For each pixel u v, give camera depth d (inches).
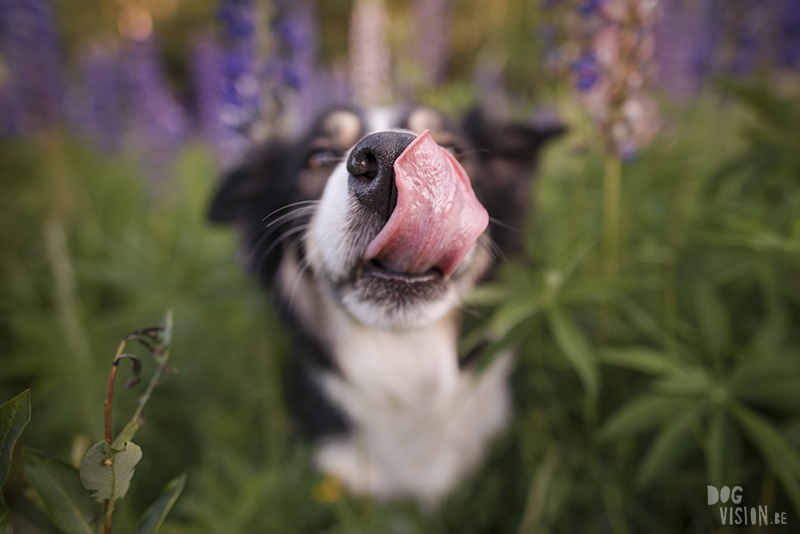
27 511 15.0
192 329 16.5
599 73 12.2
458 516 14.6
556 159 20.7
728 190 15.7
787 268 13.8
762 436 10.6
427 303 12.0
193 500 12.7
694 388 10.9
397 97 24.0
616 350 12.2
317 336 15.8
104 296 21.4
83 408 13.8
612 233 13.1
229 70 15.6
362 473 15.7
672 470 13.0
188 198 25.0
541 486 12.6
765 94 13.8
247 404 16.3
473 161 14.9
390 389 15.7
